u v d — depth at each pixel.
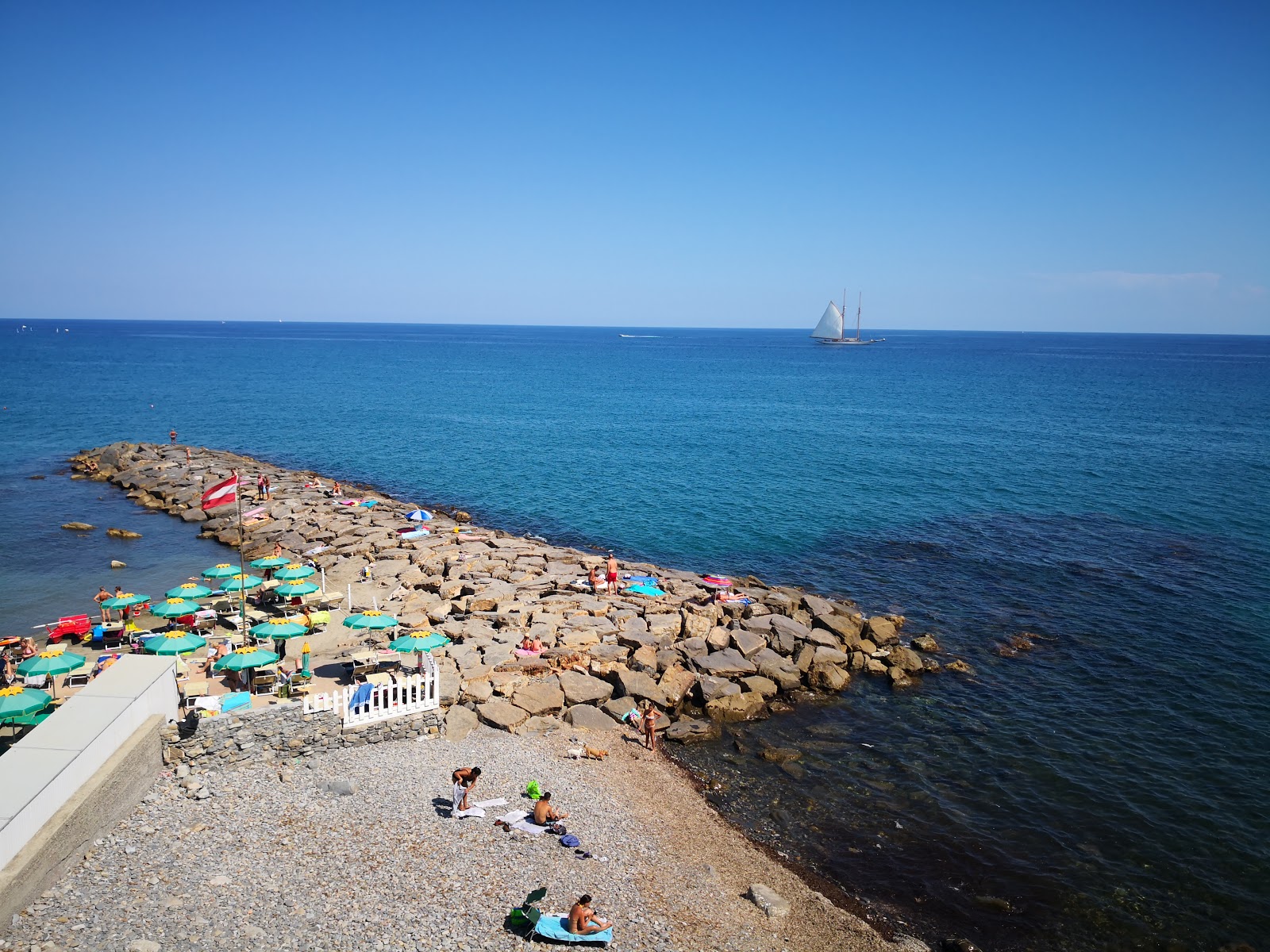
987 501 65.06
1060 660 36.38
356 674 27.75
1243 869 22.70
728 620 38.00
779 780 26.59
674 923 18.61
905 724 30.69
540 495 67.62
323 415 114.19
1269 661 36.28
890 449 88.50
